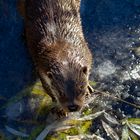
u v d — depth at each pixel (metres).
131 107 6.29
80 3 7.07
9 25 6.86
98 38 6.87
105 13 7.07
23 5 6.72
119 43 6.84
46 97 6.35
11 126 6.12
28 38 6.51
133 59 6.71
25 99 6.32
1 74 6.52
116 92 6.41
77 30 6.40
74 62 5.95
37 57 6.24
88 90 6.32
